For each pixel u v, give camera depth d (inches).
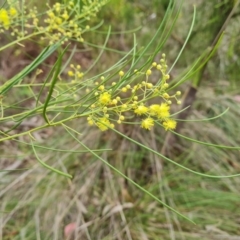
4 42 22.7
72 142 19.1
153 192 17.9
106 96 6.4
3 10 8.4
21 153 19.5
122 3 20.6
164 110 6.3
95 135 19.2
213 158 19.4
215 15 16.3
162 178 18.4
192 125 20.0
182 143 19.6
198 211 17.6
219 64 20.5
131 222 17.0
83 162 18.7
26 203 17.2
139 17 21.6
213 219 17.3
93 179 18.2
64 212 16.9
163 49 20.3
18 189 18.1
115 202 17.4
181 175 18.6
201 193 17.9
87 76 20.8
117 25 21.6
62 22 10.0
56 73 5.0
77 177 18.3
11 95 21.4
